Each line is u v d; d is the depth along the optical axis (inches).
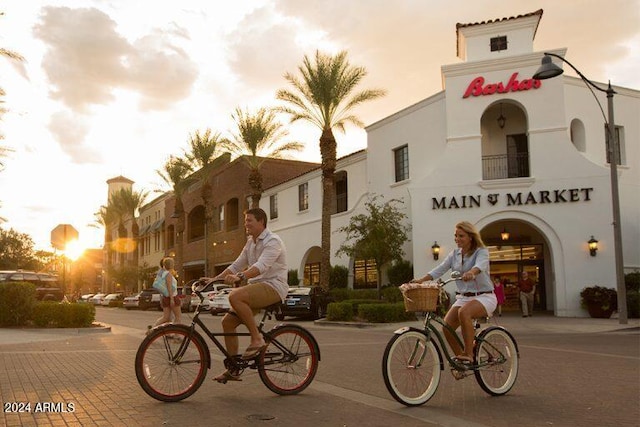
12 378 292.8
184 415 207.5
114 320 923.4
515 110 957.2
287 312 876.6
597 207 840.3
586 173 848.3
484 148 964.0
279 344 251.6
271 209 1485.0
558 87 877.2
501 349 256.1
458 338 249.0
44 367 335.9
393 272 931.3
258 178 1267.2
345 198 1221.1
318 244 1243.2
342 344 486.3
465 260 248.5
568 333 610.9
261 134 1235.2
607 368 332.8
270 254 240.8
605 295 786.2
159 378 231.5
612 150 695.1
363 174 1125.7
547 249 968.9
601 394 252.8
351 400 238.2
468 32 951.0
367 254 889.5
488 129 968.3
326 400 237.8
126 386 267.6
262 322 248.5
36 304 688.4
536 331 632.4
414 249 903.1
